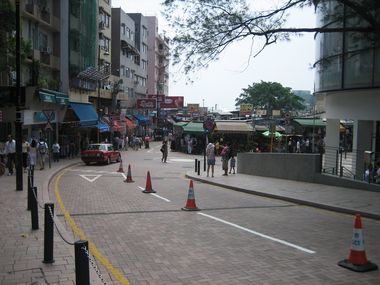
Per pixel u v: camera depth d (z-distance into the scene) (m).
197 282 6.84
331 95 23.16
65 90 40.72
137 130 80.00
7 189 16.59
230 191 19.16
